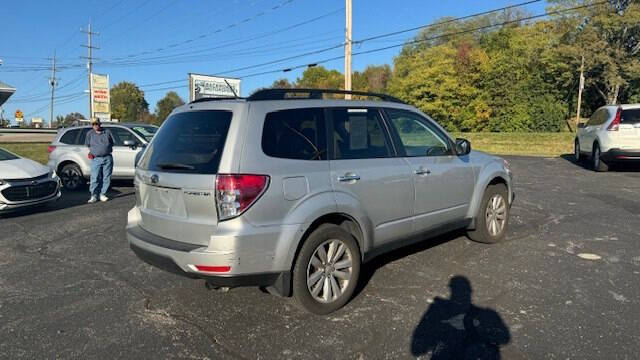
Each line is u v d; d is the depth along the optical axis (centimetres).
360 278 454
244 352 319
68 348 329
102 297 421
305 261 361
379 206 420
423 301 397
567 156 1681
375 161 422
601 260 493
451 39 6216
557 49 4119
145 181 387
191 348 326
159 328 357
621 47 4050
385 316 370
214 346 328
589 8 3969
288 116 377
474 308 380
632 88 4294
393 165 435
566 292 407
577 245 548
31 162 872
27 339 343
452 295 408
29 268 511
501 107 4212
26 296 428
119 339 341
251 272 336
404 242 460
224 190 329
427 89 4575
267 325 359
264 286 360
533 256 511
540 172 1225
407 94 4784
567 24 4109
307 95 421
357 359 307
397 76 5581
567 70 4275
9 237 655
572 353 306
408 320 362
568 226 638
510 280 440
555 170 1266
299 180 359
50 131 4741
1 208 759
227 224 329
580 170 1256
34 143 2523
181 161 360
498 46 5528
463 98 4534
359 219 399
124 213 818
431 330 344
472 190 530
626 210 732
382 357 308
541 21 4850
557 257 505
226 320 369
